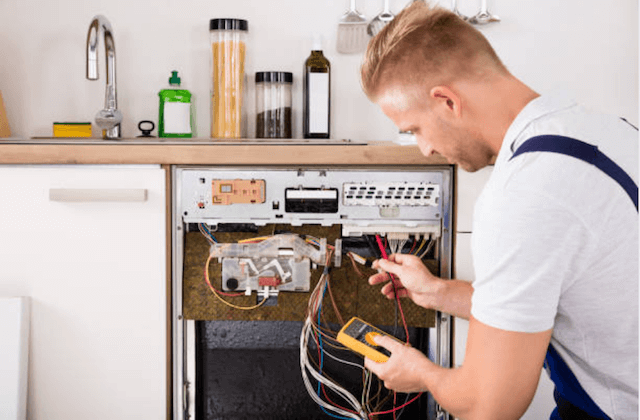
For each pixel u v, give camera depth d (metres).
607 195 0.87
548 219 0.86
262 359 1.72
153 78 2.12
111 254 1.63
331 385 1.66
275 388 1.73
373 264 1.53
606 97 2.17
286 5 2.12
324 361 1.71
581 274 0.90
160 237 1.63
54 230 1.62
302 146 1.61
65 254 1.63
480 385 0.92
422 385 1.11
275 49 2.13
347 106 2.15
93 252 1.63
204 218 1.65
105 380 1.65
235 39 2.02
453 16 1.04
